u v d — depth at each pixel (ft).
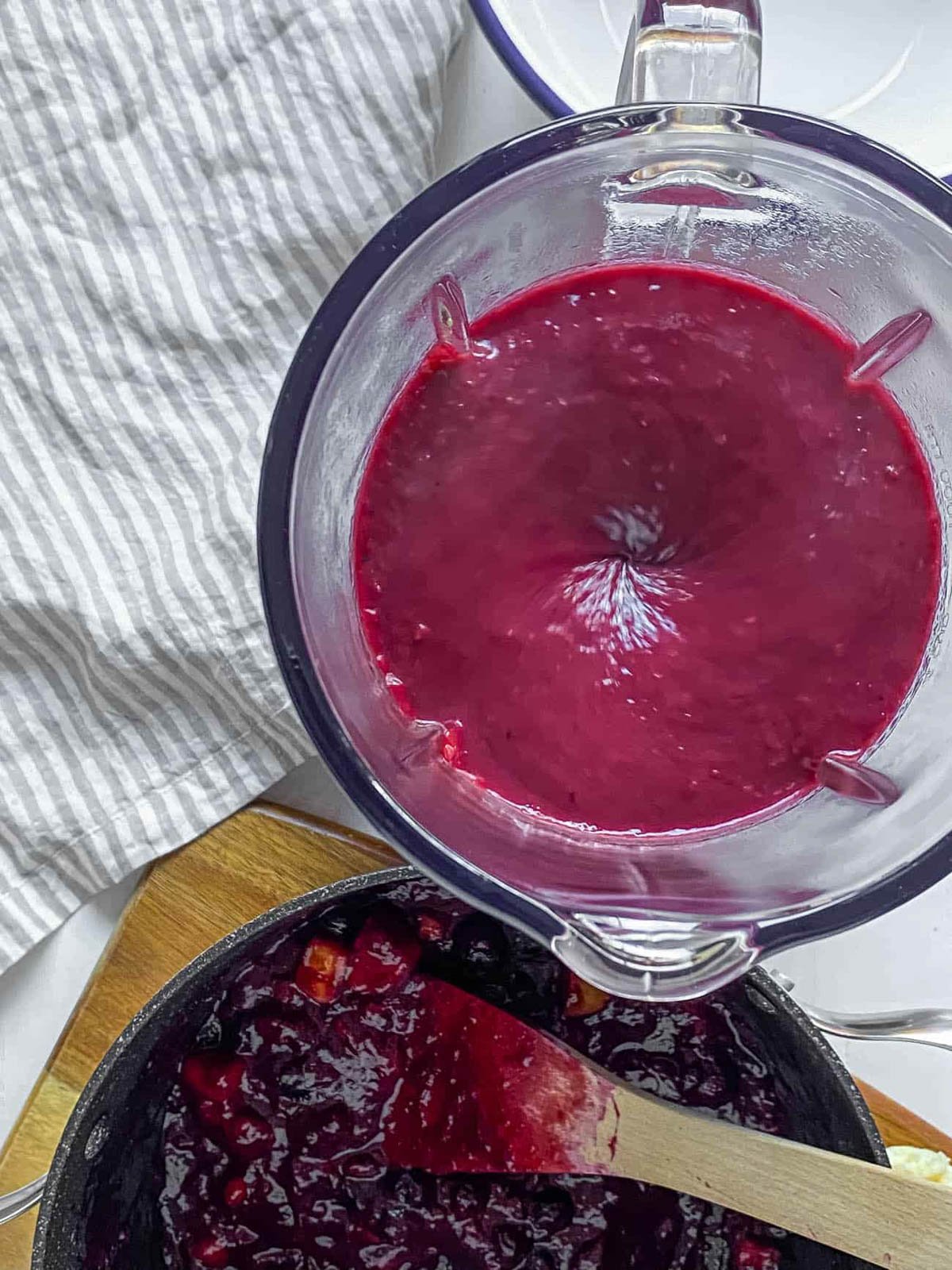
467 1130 1.01
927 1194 0.84
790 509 0.72
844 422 0.72
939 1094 1.09
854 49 1.06
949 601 0.72
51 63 1.05
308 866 1.08
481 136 1.11
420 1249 1.07
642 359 0.73
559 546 0.73
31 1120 1.06
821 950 1.10
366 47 1.05
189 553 1.06
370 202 1.07
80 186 1.06
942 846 0.70
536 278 0.75
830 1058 0.90
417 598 0.73
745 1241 1.03
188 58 1.05
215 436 1.08
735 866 0.73
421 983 1.02
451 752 0.74
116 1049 0.90
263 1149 1.06
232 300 1.07
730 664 0.72
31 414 1.07
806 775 0.73
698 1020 1.00
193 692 1.08
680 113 0.66
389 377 0.73
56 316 1.06
